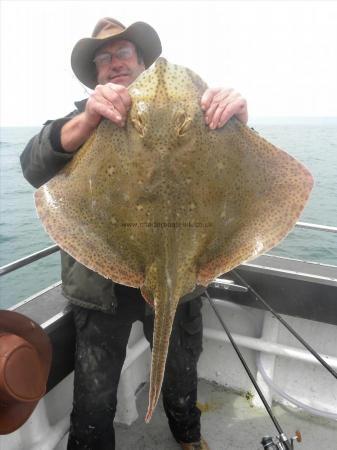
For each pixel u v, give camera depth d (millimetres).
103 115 1634
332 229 2650
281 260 3246
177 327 2605
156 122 1625
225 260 1736
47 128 1961
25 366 1787
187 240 1688
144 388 3592
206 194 1670
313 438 3027
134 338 3377
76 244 1716
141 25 2443
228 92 1641
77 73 2781
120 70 2572
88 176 1725
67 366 2576
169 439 3057
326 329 3145
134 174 1653
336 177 15242
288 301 2926
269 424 3172
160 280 1666
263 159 1709
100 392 2355
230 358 3508
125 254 1755
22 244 13328
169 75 1669
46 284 10500
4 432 1830
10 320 1983
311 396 3293
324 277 2848
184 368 2658
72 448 2402
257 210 1716
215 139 1653
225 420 3213
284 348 3154
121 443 3027
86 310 2393
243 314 3373
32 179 2174
